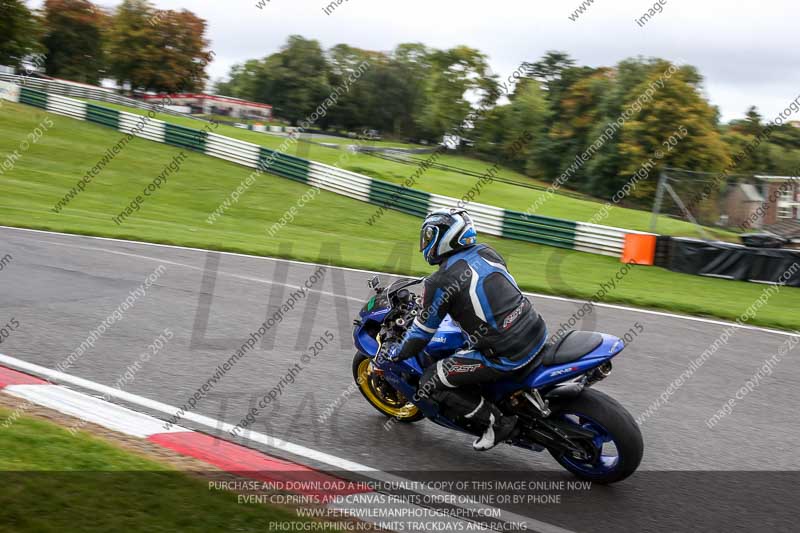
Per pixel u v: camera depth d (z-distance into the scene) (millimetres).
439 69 56719
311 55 57438
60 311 8055
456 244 4738
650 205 42500
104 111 33562
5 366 6121
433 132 57188
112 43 56688
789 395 6945
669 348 8656
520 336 4605
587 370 4473
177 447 4754
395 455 5004
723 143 42469
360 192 25234
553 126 51219
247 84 60281
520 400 4777
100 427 4961
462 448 5227
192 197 23688
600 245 19297
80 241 13086
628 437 4465
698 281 15883
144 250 12789
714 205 18578
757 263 16188
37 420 4863
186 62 56844
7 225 14039
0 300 8312
